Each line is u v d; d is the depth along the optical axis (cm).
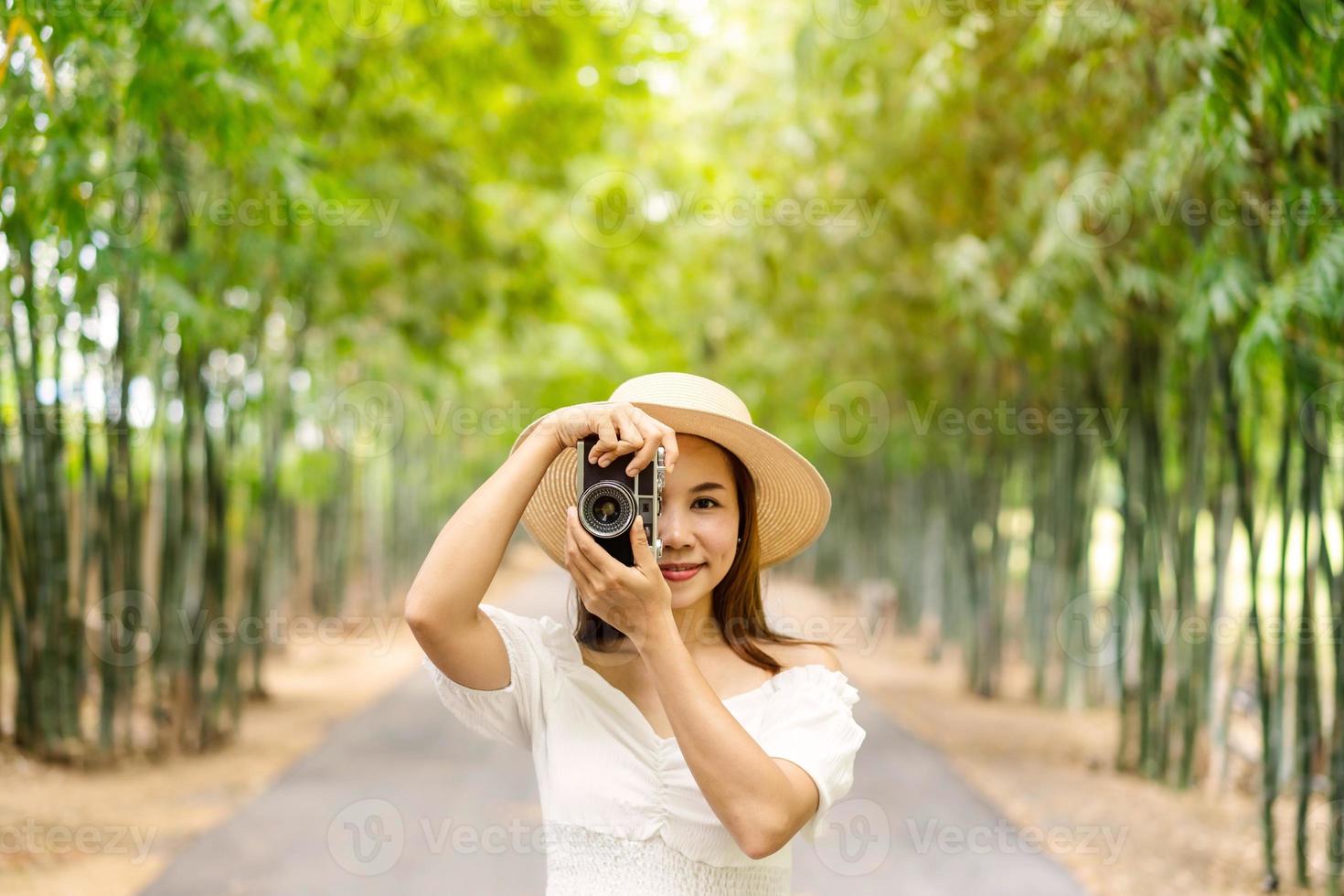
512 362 1481
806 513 204
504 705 184
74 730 741
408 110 834
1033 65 712
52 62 470
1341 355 523
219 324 729
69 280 611
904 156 902
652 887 174
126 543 764
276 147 603
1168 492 859
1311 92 429
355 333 1056
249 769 765
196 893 486
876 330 1177
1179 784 748
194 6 496
